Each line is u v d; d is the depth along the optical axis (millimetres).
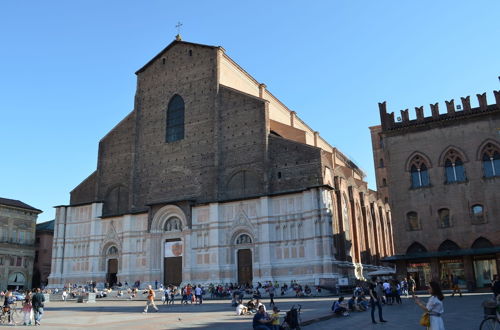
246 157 68062
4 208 92625
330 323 26234
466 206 49688
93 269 76312
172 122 76938
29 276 95438
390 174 54000
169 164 74750
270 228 63406
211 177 70000
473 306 30859
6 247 91312
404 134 54188
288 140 65500
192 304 49250
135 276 72812
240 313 33125
